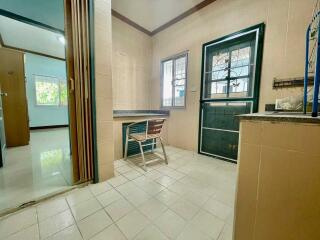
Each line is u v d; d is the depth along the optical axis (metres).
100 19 1.64
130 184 1.73
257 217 0.79
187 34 2.85
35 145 3.16
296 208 0.69
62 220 1.17
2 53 2.86
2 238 1.00
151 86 3.65
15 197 1.40
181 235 1.05
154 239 1.02
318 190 0.63
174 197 1.49
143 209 1.31
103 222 1.16
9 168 2.05
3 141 2.77
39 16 2.07
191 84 2.88
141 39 3.30
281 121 0.69
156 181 1.81
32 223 1.13
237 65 2.31
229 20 2.29
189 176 1.94
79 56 1.53
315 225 0.65
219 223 1.17
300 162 0.66
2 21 2.80
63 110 5.62
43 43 3.87
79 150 1.61
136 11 2.72
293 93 1.81
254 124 0.76
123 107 3.10
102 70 1.71
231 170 2.12
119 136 2.52
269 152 0.73
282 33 1.86
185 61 2.96
